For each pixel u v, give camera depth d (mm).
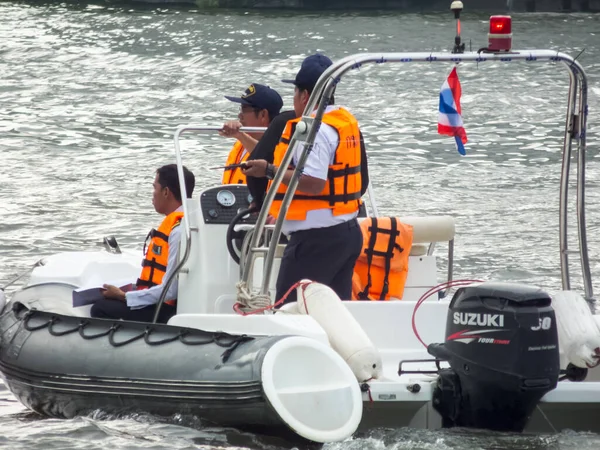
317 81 15305
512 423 14047
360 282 17844
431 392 14125
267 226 16812
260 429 13867
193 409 14367
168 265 17859
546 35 120562
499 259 32562
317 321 14938
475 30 124938
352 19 138375
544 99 77125
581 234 17328
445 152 56969
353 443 13562
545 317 13477
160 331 15297
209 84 87938
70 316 16531
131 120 70688
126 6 159125
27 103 78625
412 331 16500
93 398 15398
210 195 17750
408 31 124125
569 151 17328
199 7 157000
